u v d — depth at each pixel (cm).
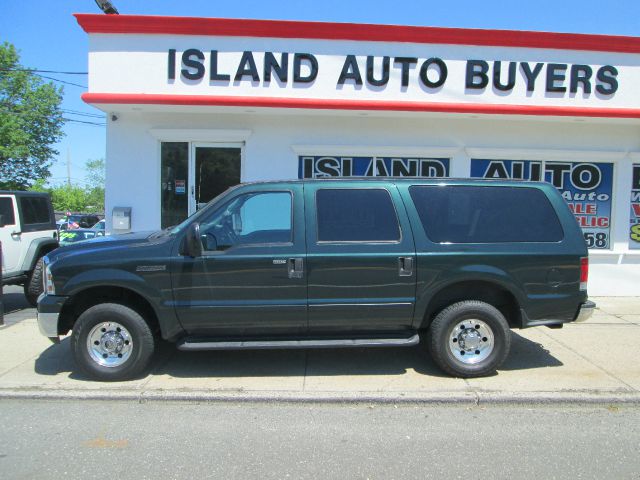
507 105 844
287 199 502
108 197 877
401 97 845
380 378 513
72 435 394
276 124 881
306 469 344
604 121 883
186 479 331
